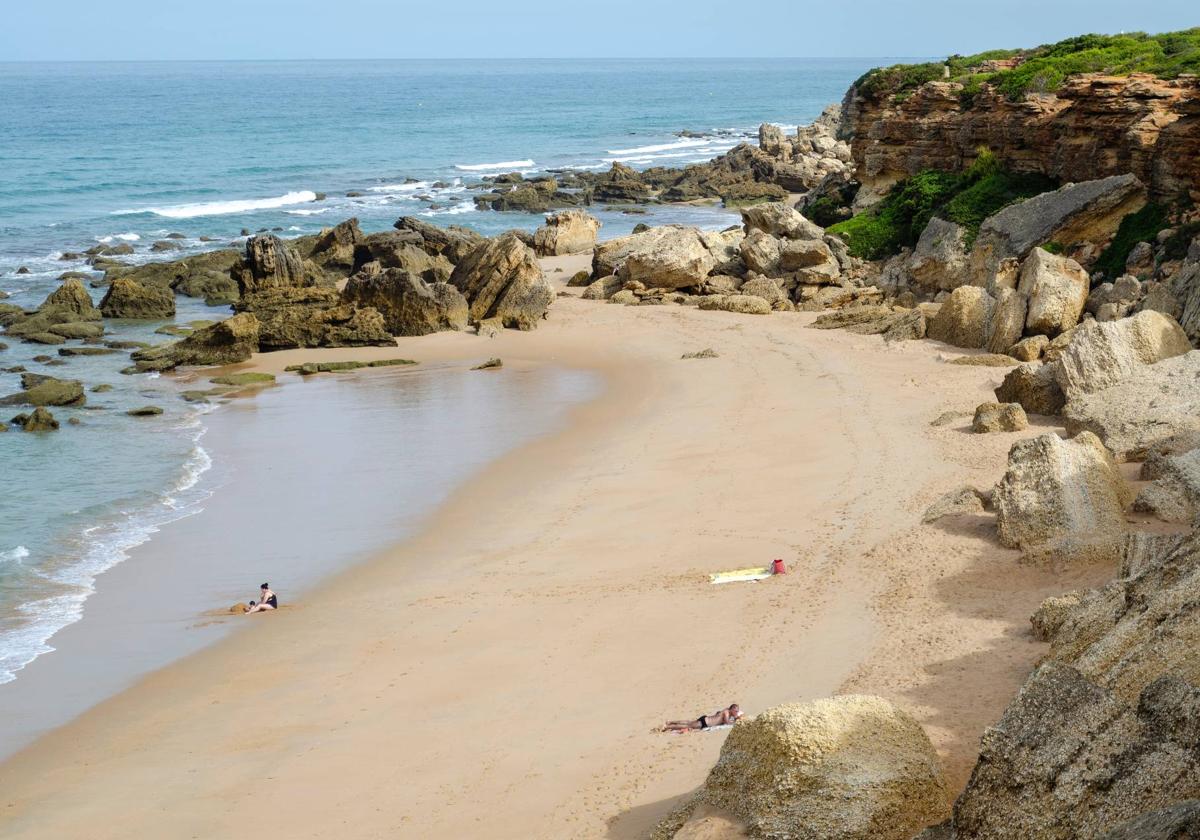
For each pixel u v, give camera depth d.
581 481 39.00
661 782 19.48
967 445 37.94
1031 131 68.31
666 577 29.56
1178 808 12.95
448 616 28.56
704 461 39.66
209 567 33.16
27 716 24.92
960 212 67.06
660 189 130.88
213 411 50.69
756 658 24.17
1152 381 37.12
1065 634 21.09
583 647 25.83
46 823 20.70
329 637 27.98
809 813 16.31
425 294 65.56
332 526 36.16
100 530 36.16
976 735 19.25
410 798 20.27
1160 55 70.06
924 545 29.38
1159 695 14.91
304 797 20.70
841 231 76.44
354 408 50.69
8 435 46.69
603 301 71.44
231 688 25.62
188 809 20.70
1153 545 24.08
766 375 51.44
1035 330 50.84
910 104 79.88
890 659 23.06
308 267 76.00
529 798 19.69
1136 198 59.22
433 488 39.44
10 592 31.44
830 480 35.94
